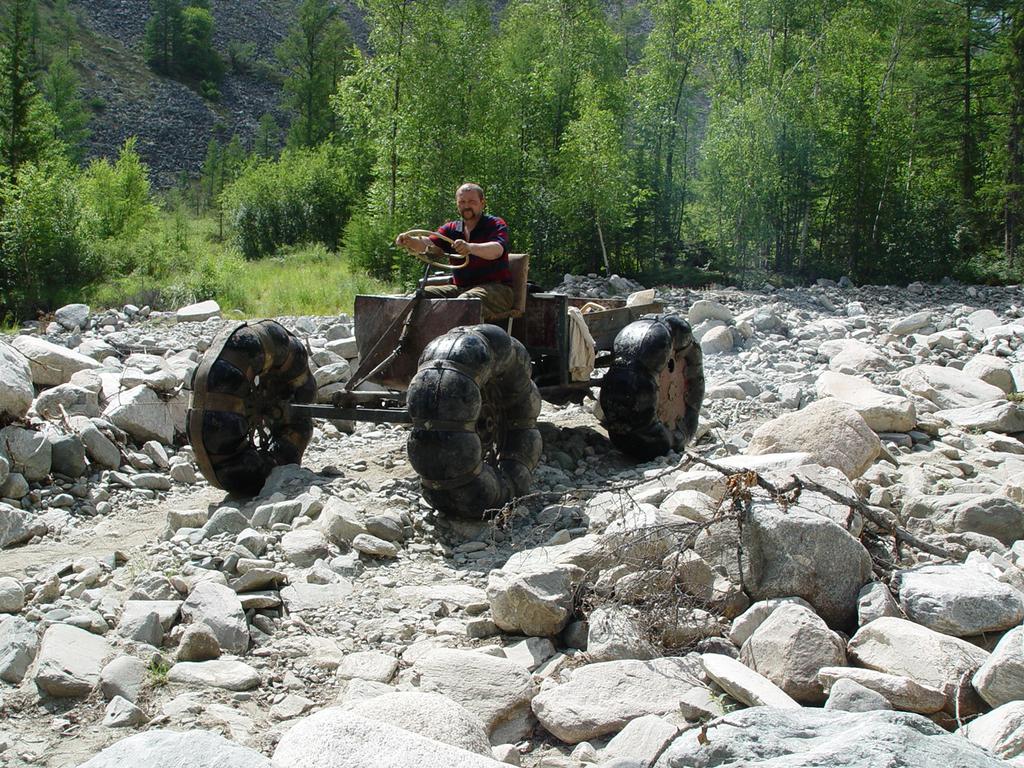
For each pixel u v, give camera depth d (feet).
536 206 94.38
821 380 34.71
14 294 61.41
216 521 19.42
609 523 18.93
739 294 77.71
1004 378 39.32
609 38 116.78
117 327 49.67
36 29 270.67
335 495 21.24
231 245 126.21
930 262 105.50
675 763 9.31
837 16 106.73
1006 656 12.10
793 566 14.92
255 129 295.69
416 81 86.48
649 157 110.01
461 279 24.48
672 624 14.66
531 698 13.15
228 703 13.11
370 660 14.15
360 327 24.31
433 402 19.26
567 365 25.22
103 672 13.43
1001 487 22.84
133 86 294.87
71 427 25.80
